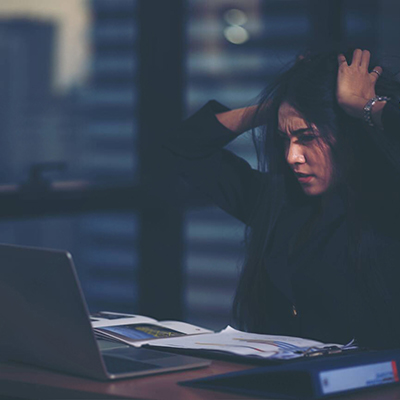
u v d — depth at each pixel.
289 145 2.69
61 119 4.59
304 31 5.41
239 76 5.27
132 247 5.02
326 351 2.18
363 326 2.66
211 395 1.88
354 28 5.72
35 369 2.14
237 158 3.18
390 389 1.95
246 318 2.85
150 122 4.94
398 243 2.64
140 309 5.07
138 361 2.14
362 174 2.64
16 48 4.40
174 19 4.99
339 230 2.76
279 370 1.88
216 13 5.19
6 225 4.26
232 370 2.11
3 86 4.36
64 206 4.42
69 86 4.64
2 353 2.24
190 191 5.07
